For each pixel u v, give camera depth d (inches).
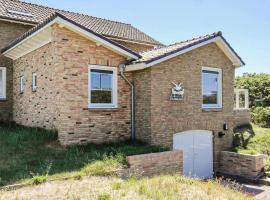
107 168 370.9
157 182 348.2
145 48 820.6
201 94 558.9
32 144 432.1
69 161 378.9
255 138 653.9
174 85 514.6
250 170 536.4
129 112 513.3
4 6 699.4
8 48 578.6
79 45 456.1
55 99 454.3
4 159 373.4
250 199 348.2
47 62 491.2
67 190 295.4
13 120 635.5
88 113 464.1
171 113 510.6
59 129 439.5
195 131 553.9
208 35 565.9
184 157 533.0
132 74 517.0
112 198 277.7
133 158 396.5
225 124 600.7
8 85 637.9
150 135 483.5
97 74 481.7
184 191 327.3
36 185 307.6
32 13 715.4
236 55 603.5
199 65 557.0
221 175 579.8
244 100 792.3
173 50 498.3
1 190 289.0
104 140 480.7
